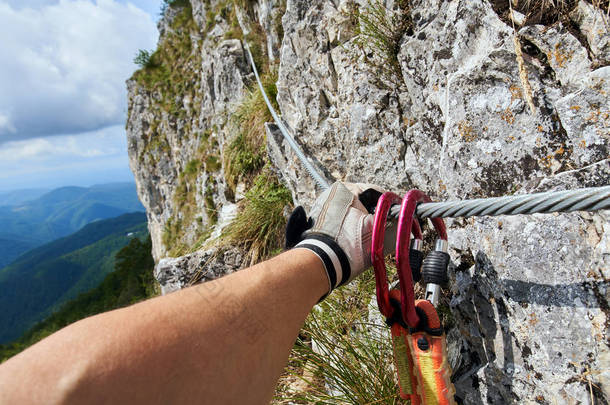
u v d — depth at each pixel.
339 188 1.06
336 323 2.01
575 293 0.99
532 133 1.16
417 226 1.14
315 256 0.83
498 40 1.29
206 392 0.50
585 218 0.98
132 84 11.71
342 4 2.34
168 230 9.55
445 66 1.55
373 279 2.01
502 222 1.17
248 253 3.71
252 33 5.55
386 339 1.72
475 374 1.28
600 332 0.94
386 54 2.00
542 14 1.22
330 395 1.76
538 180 1.12
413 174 1.89
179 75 9.84
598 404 0.95
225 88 6.04
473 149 1.30
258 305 0.62
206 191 6.38
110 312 0.52
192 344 0.51
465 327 1.36
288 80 2.85
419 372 1.02
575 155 1.07
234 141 4.94
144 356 0.46
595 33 1.10
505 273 1.15
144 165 11.45
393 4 1.91
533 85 1.18
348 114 2.27
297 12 2.69
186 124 9.12
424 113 1.74
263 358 0.59
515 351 1.13
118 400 0.43
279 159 3.26
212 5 7.88
